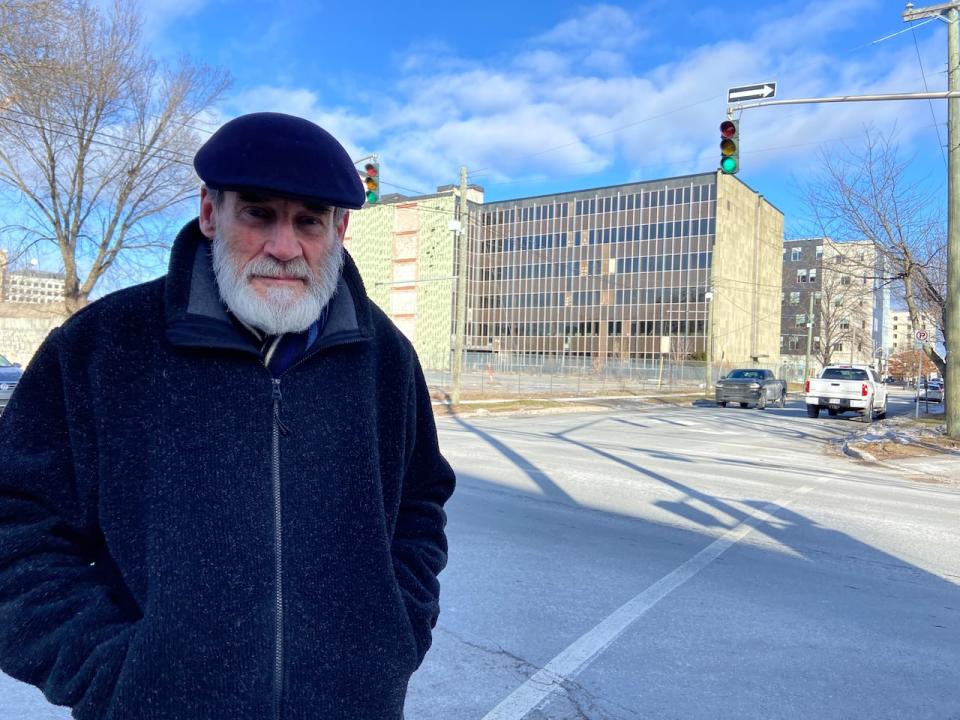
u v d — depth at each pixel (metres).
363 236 81.88
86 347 1.32
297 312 1.34
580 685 3.42
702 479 9.54
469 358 69.81
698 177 74.19
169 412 1.29
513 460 10.78
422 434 1.72
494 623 4.16
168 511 1.24
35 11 13.83
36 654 1.23
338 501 1.35
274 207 1.35
